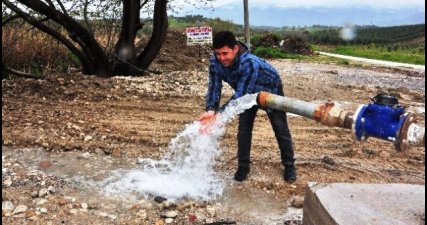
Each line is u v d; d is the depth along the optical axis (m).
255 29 40.62
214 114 4.48
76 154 5.60
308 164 5.64
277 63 19.97
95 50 11.20
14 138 5.86
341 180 5.23
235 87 4.66
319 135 6.95
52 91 8.53
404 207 3.33
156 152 5.80
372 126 2.66
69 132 6.25
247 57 4.40
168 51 18.08
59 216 4.13
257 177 5.16
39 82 9.05
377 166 5.75
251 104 4.41
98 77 10.38
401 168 5.73
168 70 15.12
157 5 12.23
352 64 20.72
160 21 12.41
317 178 5.24
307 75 14.69
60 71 12.64
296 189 4.88
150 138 6.23
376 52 33.06
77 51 11.24
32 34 12.45
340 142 6.63
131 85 9.62
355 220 3.15
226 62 4.34
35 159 5.38
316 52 30.06
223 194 4.71
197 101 8.80
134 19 12.09
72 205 4.32
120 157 5.59
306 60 22.69
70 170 5.13
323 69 17.58
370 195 3.49
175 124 7.08
